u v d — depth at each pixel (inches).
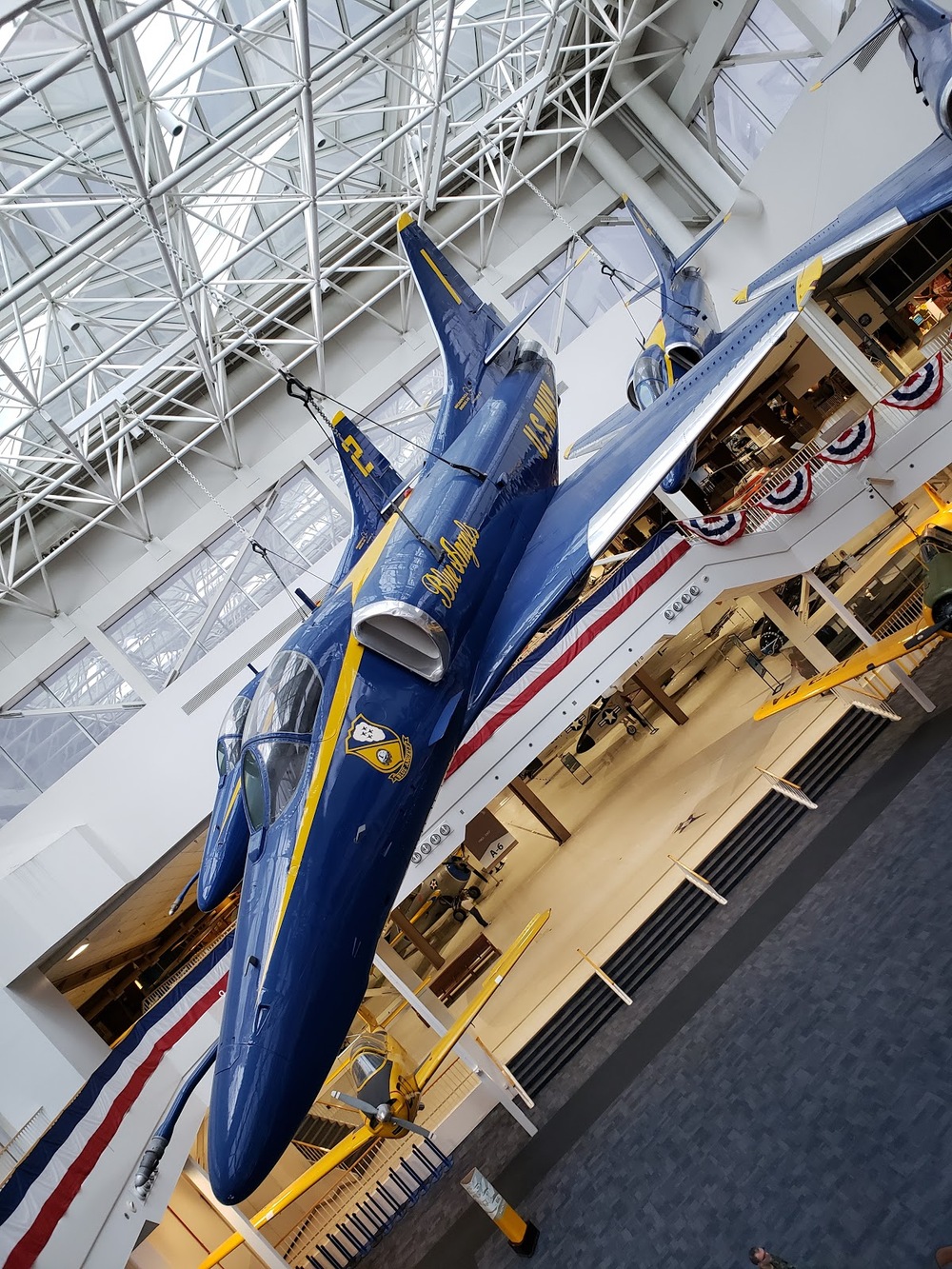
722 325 776.9
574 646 501.4
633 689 916.0
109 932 716.7
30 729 733.9
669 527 505.4
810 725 547.8
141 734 681.6
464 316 437.4
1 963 557.0
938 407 502.3
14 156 518.9
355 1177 518.9
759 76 756.0
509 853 850.8
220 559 785.6
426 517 322.7
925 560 436.5
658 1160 328.2
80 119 526.0
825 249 365.4
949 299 745.0
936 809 398.6
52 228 577.3
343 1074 526.6
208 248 693.9
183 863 755.4
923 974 314.5
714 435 828.6
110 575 767.1
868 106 511.8
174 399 782.5
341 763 248.2
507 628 310.3
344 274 824.9
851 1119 282.0
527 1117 431.2
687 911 480.4
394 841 252.8
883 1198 250.2
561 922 604.4
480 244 840.9
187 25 528.7
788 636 598.2
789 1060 325.1
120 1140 402.0
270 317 703.7
